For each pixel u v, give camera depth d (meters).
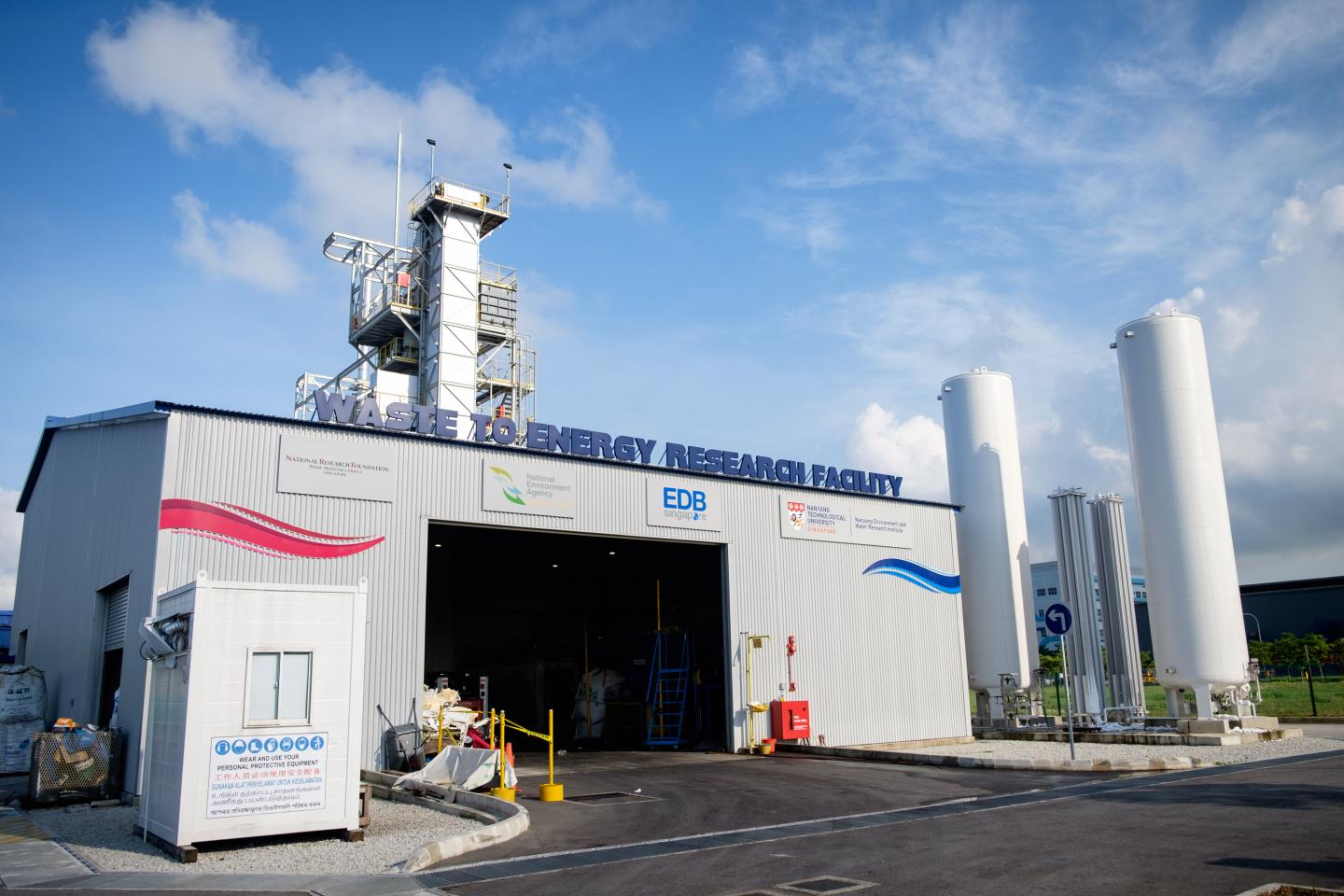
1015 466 32.81
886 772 19.89
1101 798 14.84
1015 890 8.62
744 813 14.44
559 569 36.94
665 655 31.59
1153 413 27.89
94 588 21.00
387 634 20.00
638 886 9.30
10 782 19.98
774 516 27.39
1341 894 7.84
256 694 12.11
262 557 18.73
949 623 30.91
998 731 30.95
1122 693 30.33
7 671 21.58
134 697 17.31
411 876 9.92
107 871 10.62
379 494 20.41
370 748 19.39
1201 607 26.69
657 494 25.03
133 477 19.55
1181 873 9.14
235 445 18.83
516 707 36.38
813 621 27.55
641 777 20.05
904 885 9.01
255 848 11.84
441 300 35.28
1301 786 15.62
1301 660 57.88
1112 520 31.61
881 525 29.86
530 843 12.06
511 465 22.50
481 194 36.84
